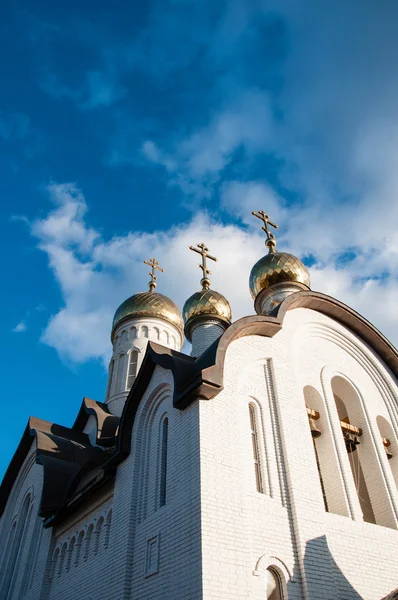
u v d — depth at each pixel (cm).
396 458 1447
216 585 854
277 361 1288
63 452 1825
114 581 1124
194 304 2059
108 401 2342
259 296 2028
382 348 1612
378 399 1539
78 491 1566
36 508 1877
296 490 1079
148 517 1119
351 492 1226
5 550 2052
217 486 967
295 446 1155
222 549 898
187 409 1099
